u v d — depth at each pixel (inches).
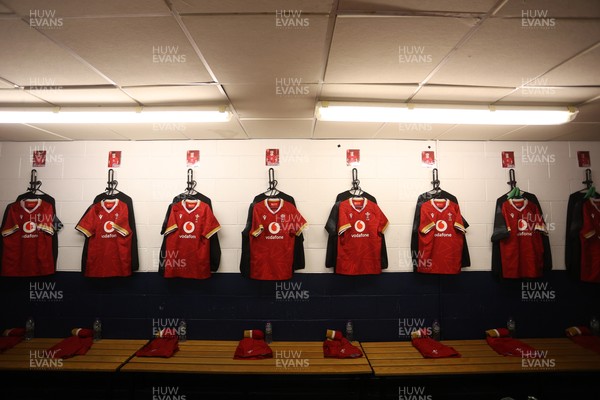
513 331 115.6
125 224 116.0
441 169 120.3
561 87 75.4
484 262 118.5
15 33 53.3
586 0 45.1
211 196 119.3
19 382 106.5
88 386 106.5
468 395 104.6
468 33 53.6
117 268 114.1
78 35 54.0
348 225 112.7
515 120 90.0
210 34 53.6
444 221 115.7
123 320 115.3
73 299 116.1
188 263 113.0
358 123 101.6
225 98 81.7
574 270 117.0
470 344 110.7
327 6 46.7
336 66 65.0
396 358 99.0
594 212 117.5
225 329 115.2
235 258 117.3
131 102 84.6
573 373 93.4
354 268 112.8
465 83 73.5
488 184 119.7
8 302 116.2
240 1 45.6
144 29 52.4
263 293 116.3
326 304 116.2
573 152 121.0
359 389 93.2
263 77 69.9
